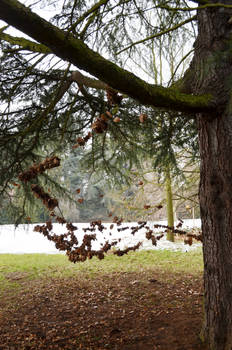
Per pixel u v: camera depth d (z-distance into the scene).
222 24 2.38
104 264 7.46
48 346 3.19
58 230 13.25
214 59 2.33
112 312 4.08
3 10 1.32
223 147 2.32
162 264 7.41
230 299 2.39
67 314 4.16
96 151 5.02
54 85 3.79
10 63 3.32
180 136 4.38
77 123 4.57
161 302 4.34
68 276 6.39
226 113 2.27
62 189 4.71
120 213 10.36
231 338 2.37
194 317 3.49
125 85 1.79
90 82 3.14
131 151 4.93
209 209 2.50
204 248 2.61
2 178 3.88
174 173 5.49
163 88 2.01
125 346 2.98
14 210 4.32
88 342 3.20
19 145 3.64
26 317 4.16
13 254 9.49
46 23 1.46
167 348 2.75
